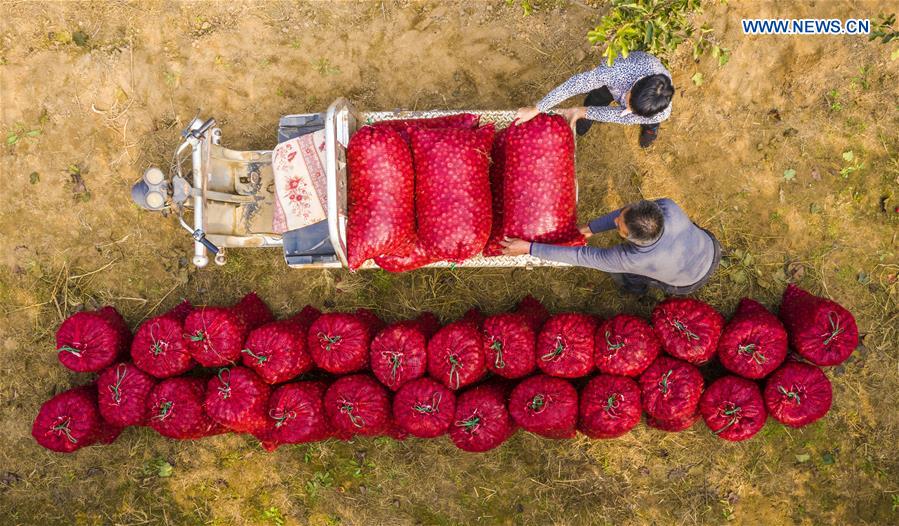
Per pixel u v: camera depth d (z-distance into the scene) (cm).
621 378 390
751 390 390
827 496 441
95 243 466
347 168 362
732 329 396
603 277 449
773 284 444
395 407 394
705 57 446
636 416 389
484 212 352
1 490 465
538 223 351
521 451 452
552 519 449
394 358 390
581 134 443
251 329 430
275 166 391
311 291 459
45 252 467
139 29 462
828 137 446
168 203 390
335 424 399
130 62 462
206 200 385
